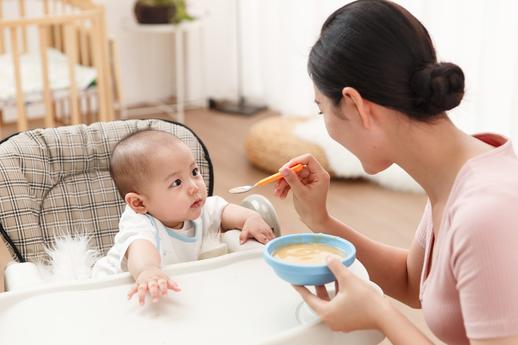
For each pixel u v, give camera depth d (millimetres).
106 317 1086
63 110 4023
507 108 3119
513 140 3041
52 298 1132
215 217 1479
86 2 3662
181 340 1023
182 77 4754
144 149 1349
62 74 3492
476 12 3115
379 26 981
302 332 1020
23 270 1317
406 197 3154
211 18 4633
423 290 1121
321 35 1044
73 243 1466
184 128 1658
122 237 1315
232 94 4773
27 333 1047
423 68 984
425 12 3221
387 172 3209
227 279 1200
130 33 4562
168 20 4117
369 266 1363
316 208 1334
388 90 981
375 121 1019
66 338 1031
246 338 1029
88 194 1585
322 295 1076
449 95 977
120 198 1603
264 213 1499
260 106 4617
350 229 1366
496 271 897
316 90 1065
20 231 1481
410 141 1030
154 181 1339
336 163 3268
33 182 1531
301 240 1119
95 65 3426
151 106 4676
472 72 3180
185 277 1205
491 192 930
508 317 897
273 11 4305
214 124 4312
